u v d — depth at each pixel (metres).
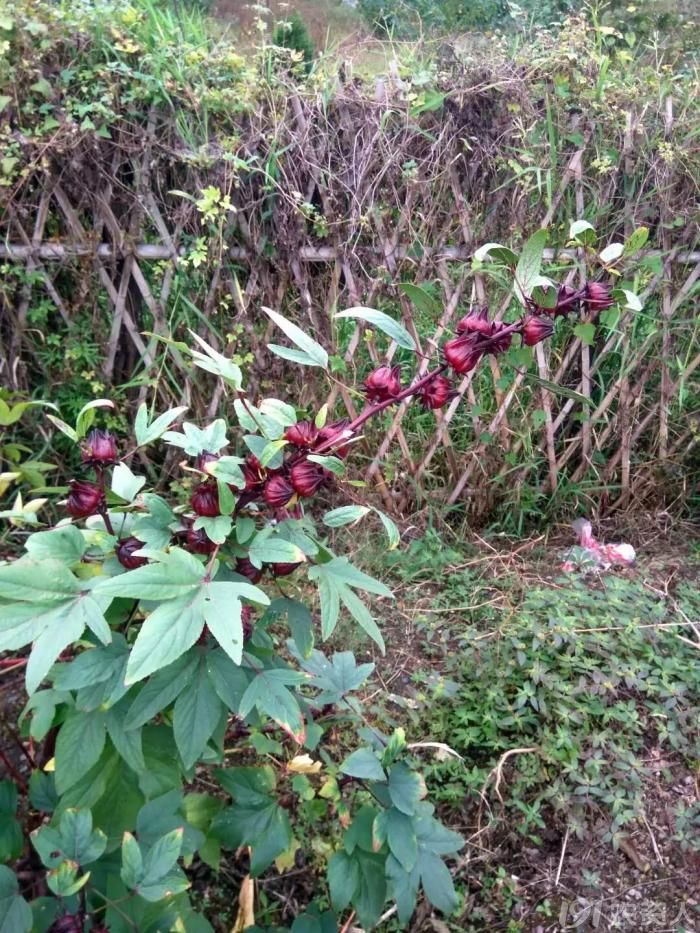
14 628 0.91
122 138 2.78
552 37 3.13
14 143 2.71
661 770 2.14
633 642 2.46
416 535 3.30
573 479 3.49
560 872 1.90
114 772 1.21
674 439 3.56
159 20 2.89
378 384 1.13
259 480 1.12
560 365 3.30
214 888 1.73
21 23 2.64
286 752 1.94
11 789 1.19
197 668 1.07
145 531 1.10
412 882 1.22
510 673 2.29
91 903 1.14
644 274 3.15
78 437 1.10
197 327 3.08
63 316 2.98
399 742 1.25
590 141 3.01
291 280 3.08
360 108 2.88
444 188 2.98
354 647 2.54
